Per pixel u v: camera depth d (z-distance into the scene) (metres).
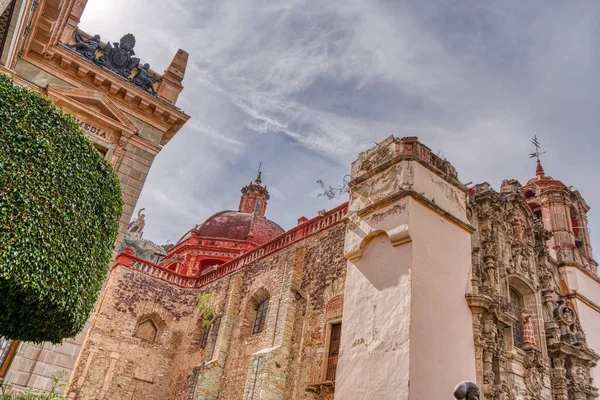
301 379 16.61
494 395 13.55
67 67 16.77
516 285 19.03
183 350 24.70
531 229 21.00
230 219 39.38
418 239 13.57
